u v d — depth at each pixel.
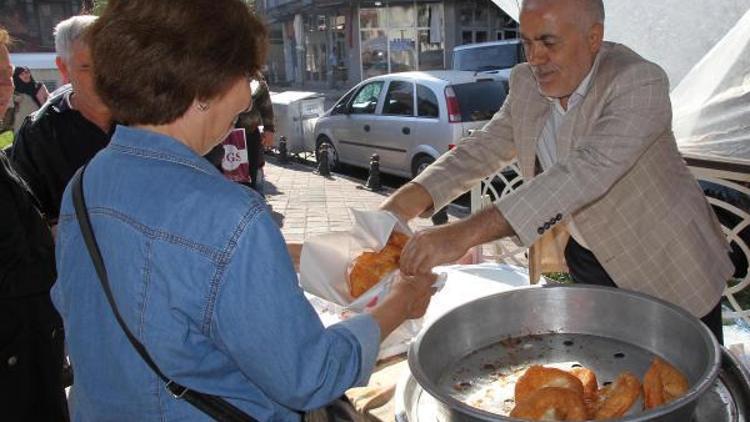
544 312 1.51
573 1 1.65
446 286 2.23
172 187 1.01
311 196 8.13
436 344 1.36
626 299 1.44
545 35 1.67
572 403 1.12
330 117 9.42
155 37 0.97
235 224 0.98
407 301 1.34
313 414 1.52
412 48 20.27
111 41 0.99
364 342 1.13
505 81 7.64
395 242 1.62
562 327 1.51
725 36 3.53
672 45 3.67
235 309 0.97
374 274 1.53
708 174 2.92
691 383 1.25
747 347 2.62
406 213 1.90
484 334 1.48
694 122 3.46
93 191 1.08
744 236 3.50
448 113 7.29
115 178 1.05
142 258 0.99
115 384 1.07
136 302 1.00
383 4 19.94
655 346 1.40
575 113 1.77
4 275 1.86
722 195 3.57
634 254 1.88
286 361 0.99
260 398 1.11
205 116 1.07
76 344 1.11
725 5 3.43
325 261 1.61
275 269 0.99
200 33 0.98
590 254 2.16
